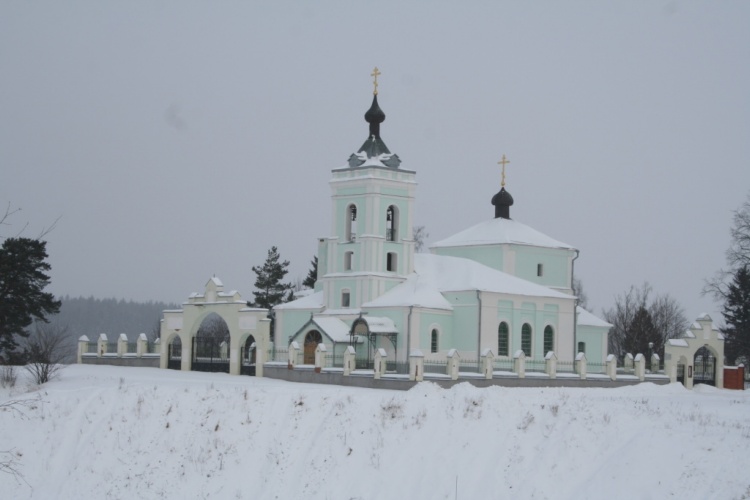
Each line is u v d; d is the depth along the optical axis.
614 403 77.19
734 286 159.50
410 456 70.81
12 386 96.62
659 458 64.31
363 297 129.62
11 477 73.44
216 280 121.19
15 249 117.44
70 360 140.75
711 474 61.94
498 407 73.94
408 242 133.38
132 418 78.31
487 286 128.75
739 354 159.38
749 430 67.75
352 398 77.25
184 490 71.50
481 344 126.88
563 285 150.25
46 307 119.38
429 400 76.25
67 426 78.06
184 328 123.38
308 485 70.19
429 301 126.94
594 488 63.44
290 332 135.75
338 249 133.50
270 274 183.75
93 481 73.06
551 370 119.62
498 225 148.75
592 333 148.00
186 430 76.75
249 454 73.94
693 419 71.19
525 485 65.31
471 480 67.31
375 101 135.38
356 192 132.25
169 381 99.81
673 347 130.12
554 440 68.94
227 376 115.38
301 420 76.25
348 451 72.25
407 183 133.50
